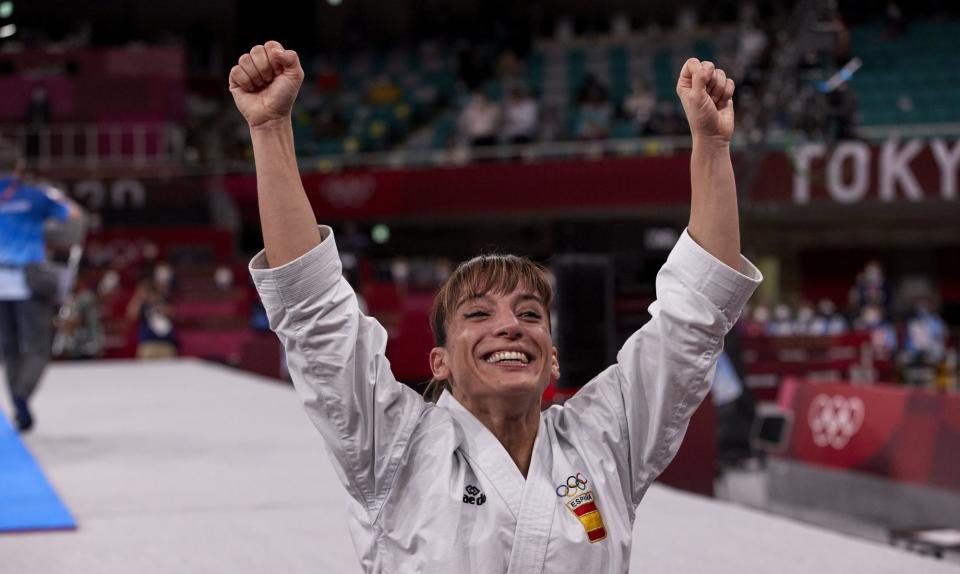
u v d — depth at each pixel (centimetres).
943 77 4903
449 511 456
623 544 473
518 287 481
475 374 472
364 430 466
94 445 1538
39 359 1589
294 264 450
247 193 4897
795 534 1002
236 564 880
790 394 1941
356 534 485
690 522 1055
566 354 1462
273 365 3092
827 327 3941
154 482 1248
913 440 1633
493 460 468
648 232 1569
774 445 1920
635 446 498
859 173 4069
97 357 3469
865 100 4831
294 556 907
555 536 455
